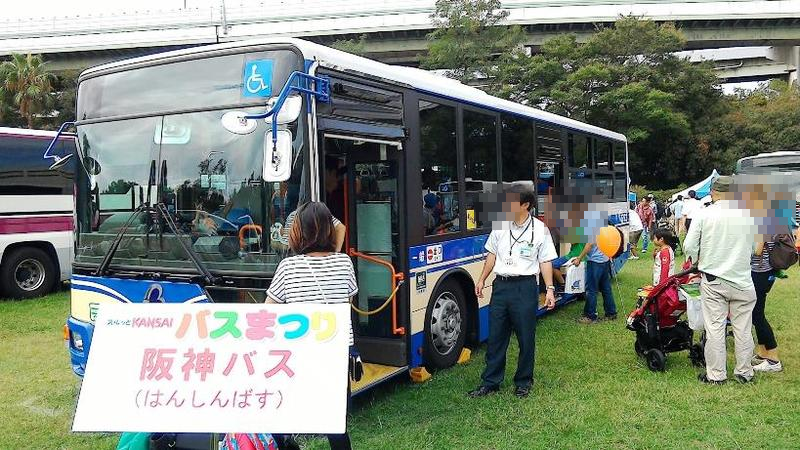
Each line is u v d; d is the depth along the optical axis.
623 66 33.03
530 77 32.34
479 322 6.77
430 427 4.68
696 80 34.69
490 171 6.96
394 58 46.41
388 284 5.49
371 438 4.54
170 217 4.57
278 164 4.04
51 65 43.75
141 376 2.83
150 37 42.06
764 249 5.67
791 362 6.11
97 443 4.70
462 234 6.39
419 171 5.64
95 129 5.00
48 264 11.56
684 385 5.50
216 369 2.82
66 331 5.12
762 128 34.97
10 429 4.98
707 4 44.03
